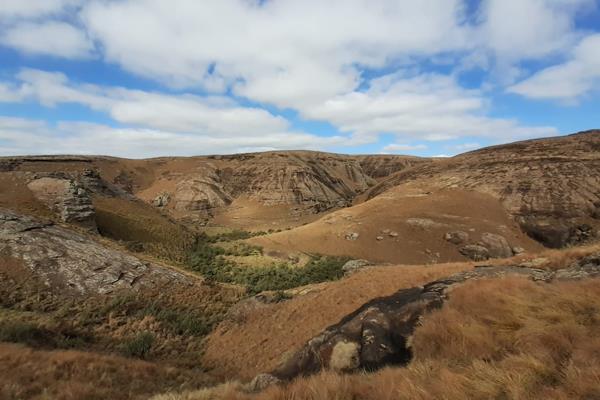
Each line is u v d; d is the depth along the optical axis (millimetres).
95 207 51656
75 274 29094
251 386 9164
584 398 3971
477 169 107438
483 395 4609
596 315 6066
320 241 70125
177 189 161875
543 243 74938
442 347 7133
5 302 24359
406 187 107250
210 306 29828
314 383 6203
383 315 9570
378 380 5891
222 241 66625
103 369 13742
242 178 176125
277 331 21891
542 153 106062
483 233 71625
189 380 15125
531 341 5934
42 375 11906
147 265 33562
